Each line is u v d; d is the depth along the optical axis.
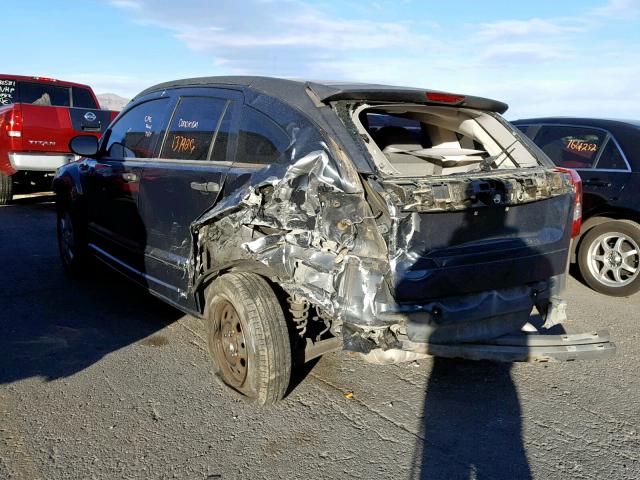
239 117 3.87
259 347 3.40
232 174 3.66
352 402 3.73
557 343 3.51
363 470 3.03
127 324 5.01
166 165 4.37
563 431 3.44
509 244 3.40
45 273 6.56
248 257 3.44
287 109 3.52
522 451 3.23
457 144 4.57
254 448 3.20
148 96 5.09
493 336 3.42
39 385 3.88
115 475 2.95
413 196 2.93
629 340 4.88
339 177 3.05
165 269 4.33
